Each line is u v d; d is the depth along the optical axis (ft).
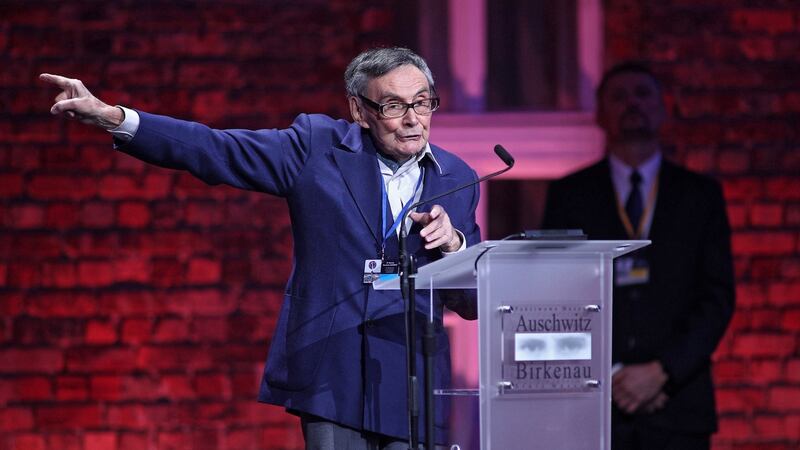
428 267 28.32
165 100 60.03
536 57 63.62
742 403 59.82
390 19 60.64
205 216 60.08
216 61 60.34
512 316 29.43
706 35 60.64
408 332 29.27
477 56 62.85
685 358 47.83
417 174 33.40
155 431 59.47
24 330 59.47
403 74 31.94
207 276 59.93
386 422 31.48
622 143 51.88
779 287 60.18
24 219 59.72
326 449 31.63
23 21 59.93
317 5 60.59
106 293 59.72
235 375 59.77
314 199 32.45
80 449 59.41
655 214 50.03
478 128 61.52
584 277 29.86
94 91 59.88
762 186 60.44
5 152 59.82
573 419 29.66
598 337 29.89
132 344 59.67
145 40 60.18
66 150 60.03
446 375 32.55
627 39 61.00
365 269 31.89
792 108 60.64
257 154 32.50
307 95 60.34
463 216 33.35
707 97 60.59
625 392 48.16
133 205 60.03
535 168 61.93
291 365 32.01
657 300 49.06
